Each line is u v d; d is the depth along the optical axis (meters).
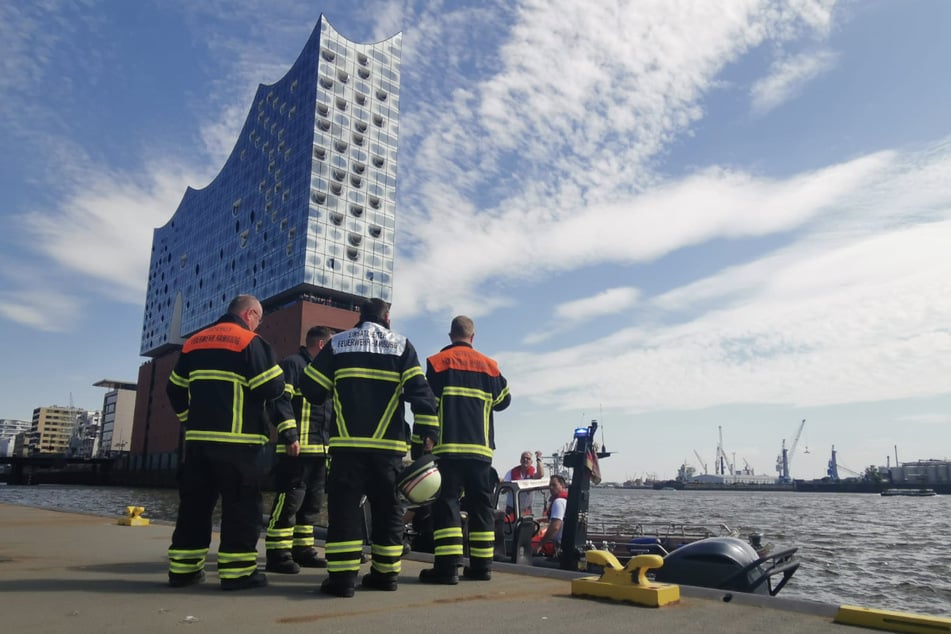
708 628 3.40
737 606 4.00
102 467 145.62
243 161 115.81
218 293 115.69
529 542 8.18
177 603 3.83
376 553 4.57
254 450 4.50
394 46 111.62
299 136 100.69
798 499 152.38
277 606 3.83
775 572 5.70
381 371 4.66
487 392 5.42
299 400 5.69
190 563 4.41
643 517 43.06
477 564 5.09
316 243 94.38
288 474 5.46
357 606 3.89
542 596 4.32
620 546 9.25
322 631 3.21
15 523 9.26
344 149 100.75
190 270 129.12
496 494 8.09
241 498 4.40
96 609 3.61
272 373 4.52
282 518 5.38
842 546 29.16
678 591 4.17
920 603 15.83
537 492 8.55
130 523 9.08
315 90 99.81
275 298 100.00
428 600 4.14
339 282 95.38
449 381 5.30
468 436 5.17
